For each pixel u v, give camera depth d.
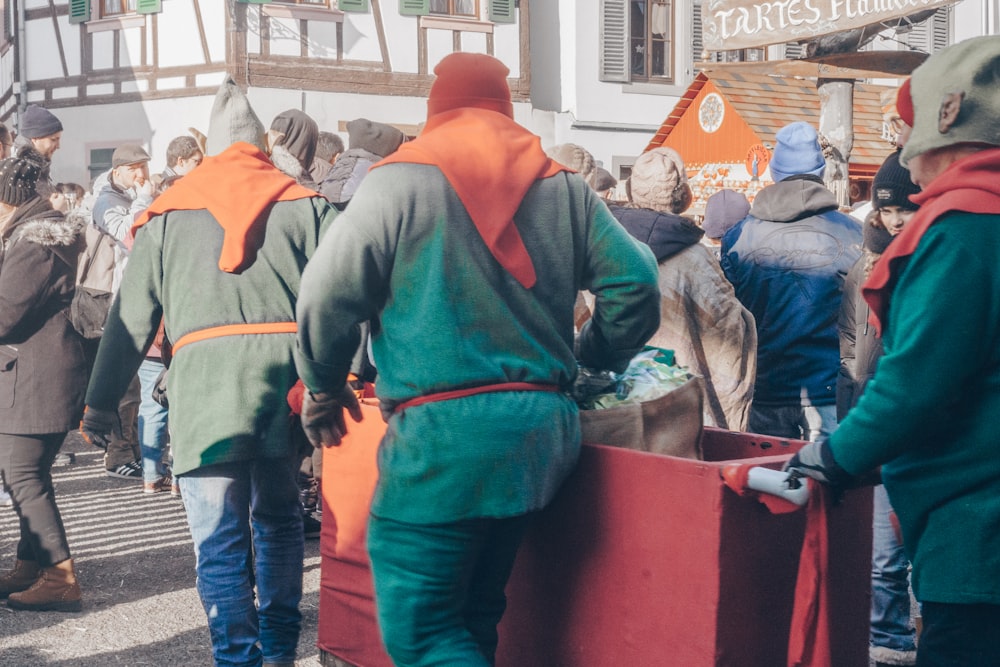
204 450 3.31
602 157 19.70
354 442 3.32
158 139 18.09
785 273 4.32
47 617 4.54
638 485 2.51
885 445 2.03
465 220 2.49
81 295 4.45
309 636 4.26
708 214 6.73
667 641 2.45
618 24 19.56
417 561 2.49
